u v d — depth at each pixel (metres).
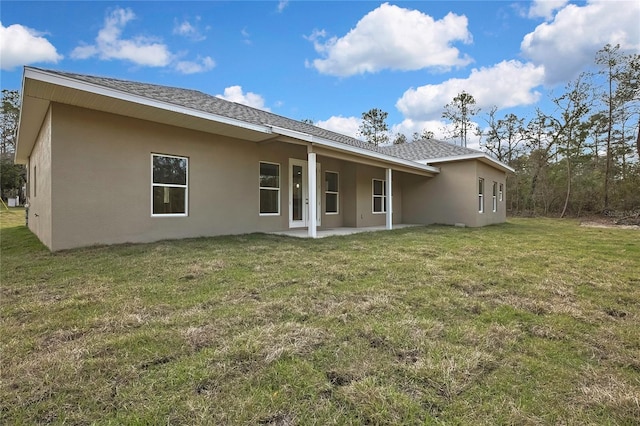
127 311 2.99
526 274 4.57
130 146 6.60
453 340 2.49
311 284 3.93
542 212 21.95
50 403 1.68
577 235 9.61
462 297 3.52
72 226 5.93
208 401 1.70
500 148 26.83
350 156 9.19
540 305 3.30
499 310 3.17
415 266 4.90
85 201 6.05
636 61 18.62
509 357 2.23
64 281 3.97
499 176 15.77
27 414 1.60
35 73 4.84
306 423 1.57
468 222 12.52
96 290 3.61
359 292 3.64
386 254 5.84
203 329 2.59
